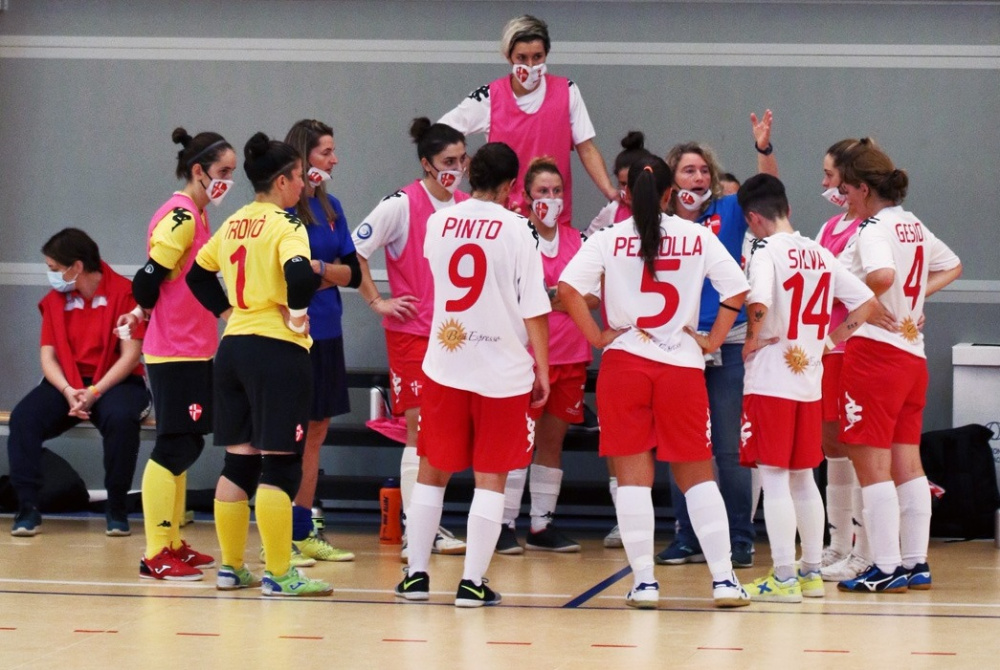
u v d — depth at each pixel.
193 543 23.05
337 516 27.20
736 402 21.11
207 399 19.23
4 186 27.55
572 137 23.44
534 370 17.25
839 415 18.81
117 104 27.33
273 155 17.36
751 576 20.41
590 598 17.83
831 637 15.02
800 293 17.39
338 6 26.88
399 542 23.73
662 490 25.42
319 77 26.97
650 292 16.80
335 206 20.92
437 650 14.16
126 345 24.67
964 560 22.05
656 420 16.83
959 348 25.14
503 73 26.59
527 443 17.05
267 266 16.95
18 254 27.53
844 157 19.31
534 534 23.19
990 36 25.83
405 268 21.33
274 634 14.96
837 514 20.28
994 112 25.84
